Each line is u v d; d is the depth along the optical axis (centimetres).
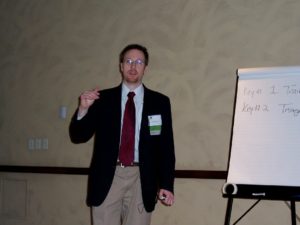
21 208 399
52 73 392
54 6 398
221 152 309
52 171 376
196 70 324
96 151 260
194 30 327
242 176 249
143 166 254
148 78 341
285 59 295
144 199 253
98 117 263
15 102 412
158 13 343
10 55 420
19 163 404
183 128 324
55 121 386
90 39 374
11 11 424
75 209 368
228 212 250
